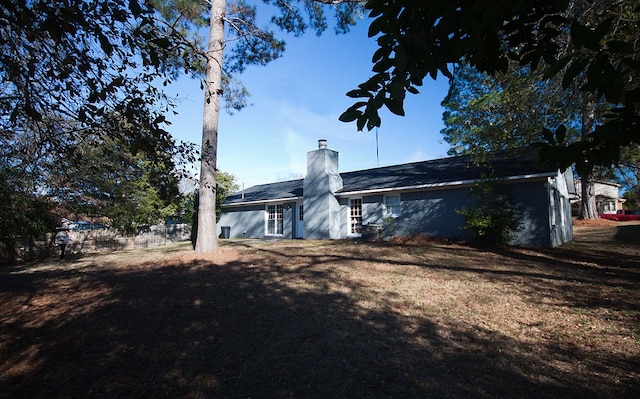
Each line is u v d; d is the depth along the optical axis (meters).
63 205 13.62
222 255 12.17
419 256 11.07
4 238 13.64
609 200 44.50
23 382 3.82
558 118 9.66
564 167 1.78
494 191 13.64
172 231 21.98
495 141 11.02
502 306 5.88
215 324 5.38
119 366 4.12
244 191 29.00
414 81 1.97
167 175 4.38
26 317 6.11
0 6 2.46
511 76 10.12
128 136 3.46
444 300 6.27
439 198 15.49
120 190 15.47
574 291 6.71
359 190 17.81
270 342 4.64
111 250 18.16
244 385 3.60
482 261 10.10
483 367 3.82
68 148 3.91
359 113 1.82
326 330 4.99
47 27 2.42
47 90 3.29
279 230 22.45
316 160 19.42
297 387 3.53
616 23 5.69
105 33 2.85
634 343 4.35
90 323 5.63
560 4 1.79
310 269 9.43
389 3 1.71
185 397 3.42
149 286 8.02
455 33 1.91
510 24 1.95
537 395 3.27
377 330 4.94
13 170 7.08
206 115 12.62
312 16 14.26
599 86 1.41
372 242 15.86
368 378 3.65
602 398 3.20
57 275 10.11
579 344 4.38
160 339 4.87
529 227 13.09
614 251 12.56
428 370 3.78
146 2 2.69
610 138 1.64
